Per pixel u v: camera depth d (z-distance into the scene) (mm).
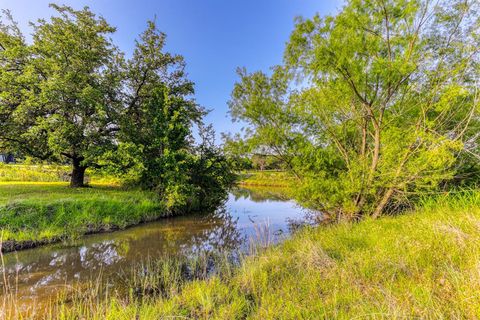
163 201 13703
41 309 4477
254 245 7312
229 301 4121
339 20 7320
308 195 9484
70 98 13648
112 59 17281
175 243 8906
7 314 4242
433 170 7027
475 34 7016
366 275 4266
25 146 14391
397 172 7469
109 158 14852
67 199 10531
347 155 9492
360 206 8625
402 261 4262
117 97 17109
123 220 10891
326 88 8727
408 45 7410
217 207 17031
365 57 7613
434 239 4992
